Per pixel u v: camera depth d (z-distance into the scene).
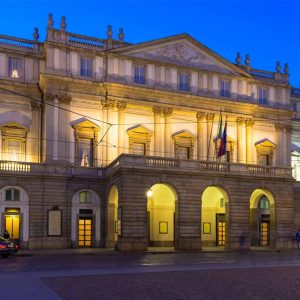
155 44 51.16
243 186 46.34
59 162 46.16
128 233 40.78
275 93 57.88
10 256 36.22
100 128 48.31
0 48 47.19
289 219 48.53
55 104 46.81
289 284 19.69
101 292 17.31
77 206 46.44
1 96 47.06
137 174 41.81
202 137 52.19
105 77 48.81
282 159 56.94
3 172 43.62
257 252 42.69
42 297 16.16
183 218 43.22
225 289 18.20
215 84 53.59
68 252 39.53
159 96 50.66
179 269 25.42
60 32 47.84
